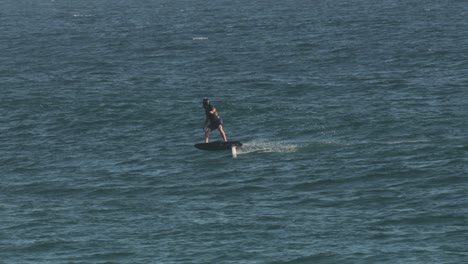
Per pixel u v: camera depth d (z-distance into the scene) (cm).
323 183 13462
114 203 12912
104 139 17625
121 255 10269
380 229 10938
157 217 11975
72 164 15612
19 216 12275
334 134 17225
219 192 13288
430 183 13125
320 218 11581
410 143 16000
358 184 13312
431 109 19288
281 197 12825
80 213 12350
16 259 10288
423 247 10144
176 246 10538
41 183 14338
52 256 10350
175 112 19962
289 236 10769
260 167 14712
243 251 10225
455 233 10650
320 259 9838
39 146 17200
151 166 15162
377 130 17325
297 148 16062
